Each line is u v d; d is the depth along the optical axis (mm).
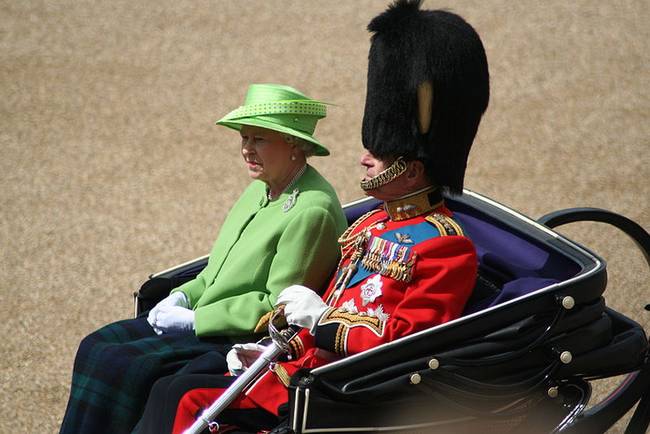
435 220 12805
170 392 12422
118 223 25328
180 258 23484
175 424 12211
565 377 12445
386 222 13344
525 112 31812
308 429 11250
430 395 11633
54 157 29594
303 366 12836
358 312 12727
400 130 12812
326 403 11289
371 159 13242
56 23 41625
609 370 12867
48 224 25312
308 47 38250
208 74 36031
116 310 21156
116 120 32375
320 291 14250
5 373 18766
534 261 14078
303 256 13945
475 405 11828
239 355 13094
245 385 12031
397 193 13109
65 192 27234
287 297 12875
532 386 12125
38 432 16984
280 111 13961
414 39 12633
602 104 32406
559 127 30641
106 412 13289
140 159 29422
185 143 30547
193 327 14367
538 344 11930
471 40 12688
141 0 44562
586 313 12352
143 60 37562
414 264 12484
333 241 14133
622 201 25641
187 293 15039
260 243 14281
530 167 27859
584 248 13648
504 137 29984
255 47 38438
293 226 14008
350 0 43500
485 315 11734
